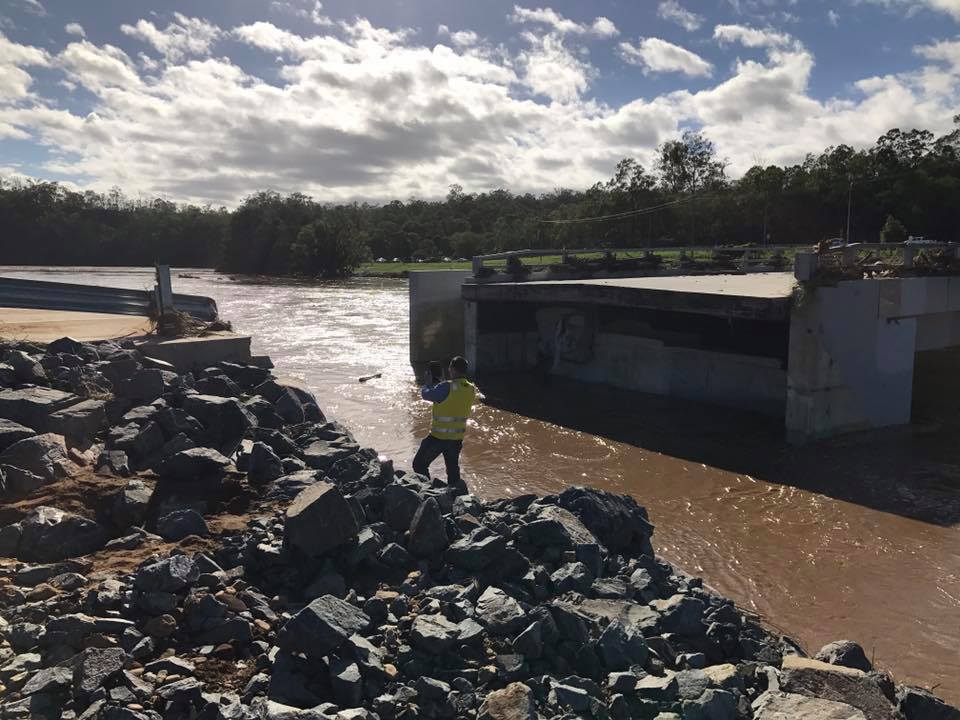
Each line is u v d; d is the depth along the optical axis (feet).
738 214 327.47
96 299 57.57
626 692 16.30
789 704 15.98
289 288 213.66
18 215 480.23
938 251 54.60
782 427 51.96
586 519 26.09
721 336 59.93
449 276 79.20
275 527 23.53
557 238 357.00
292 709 13.98
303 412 40.37
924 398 60.90
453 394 30.81
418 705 15.34
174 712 14.10
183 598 18.21
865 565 30.83
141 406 33.68
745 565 30.81
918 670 22.99
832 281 45.50
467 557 21.24
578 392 65.77
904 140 348.59
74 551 21.26
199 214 517.55
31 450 25.77
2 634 16.19
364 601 19.13
